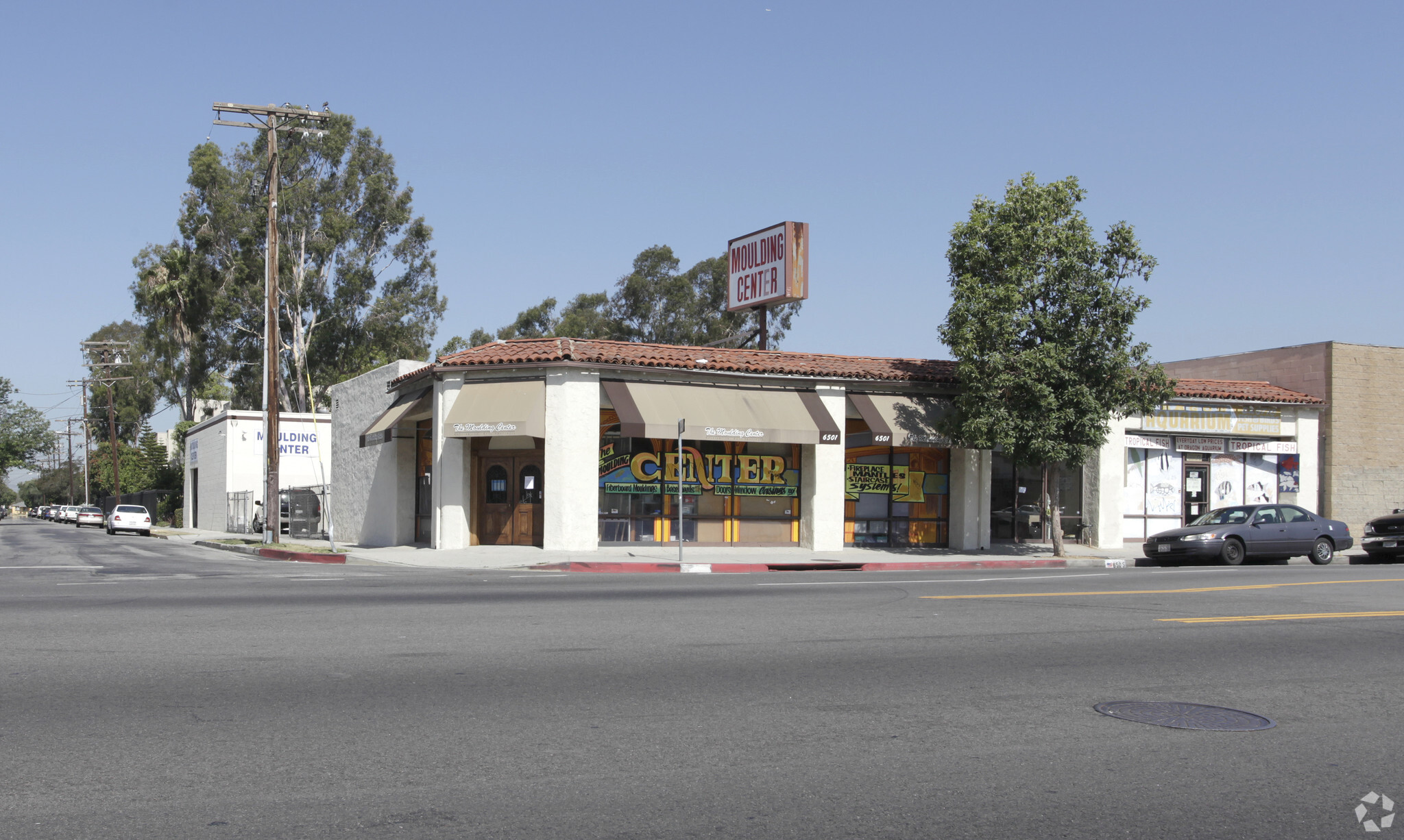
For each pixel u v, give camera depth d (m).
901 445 25.88
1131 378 24.59
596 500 23.97
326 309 53.12
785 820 4.98
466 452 24.95
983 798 5.39
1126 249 24.06
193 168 51.53
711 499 25.67
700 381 24.94
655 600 13.74
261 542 31.47
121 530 48.47
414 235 54.94
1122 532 28.45
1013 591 15.38
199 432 54.22
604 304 57.88
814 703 7.44
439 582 16.89
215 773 5.58
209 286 52.22
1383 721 7.19
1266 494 30.66
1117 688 8.16
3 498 150.38
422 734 6.41
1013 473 28.55
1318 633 11.11
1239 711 7.43
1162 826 5.02
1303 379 32.50
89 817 4.89
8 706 7.01
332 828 4.78
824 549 25.73
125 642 9.61
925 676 8.52
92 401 88.94
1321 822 5.14
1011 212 24.39
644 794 5.33
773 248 30.50
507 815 4.98
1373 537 25.39
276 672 8.23
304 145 52.34
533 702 7.32
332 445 35.09
